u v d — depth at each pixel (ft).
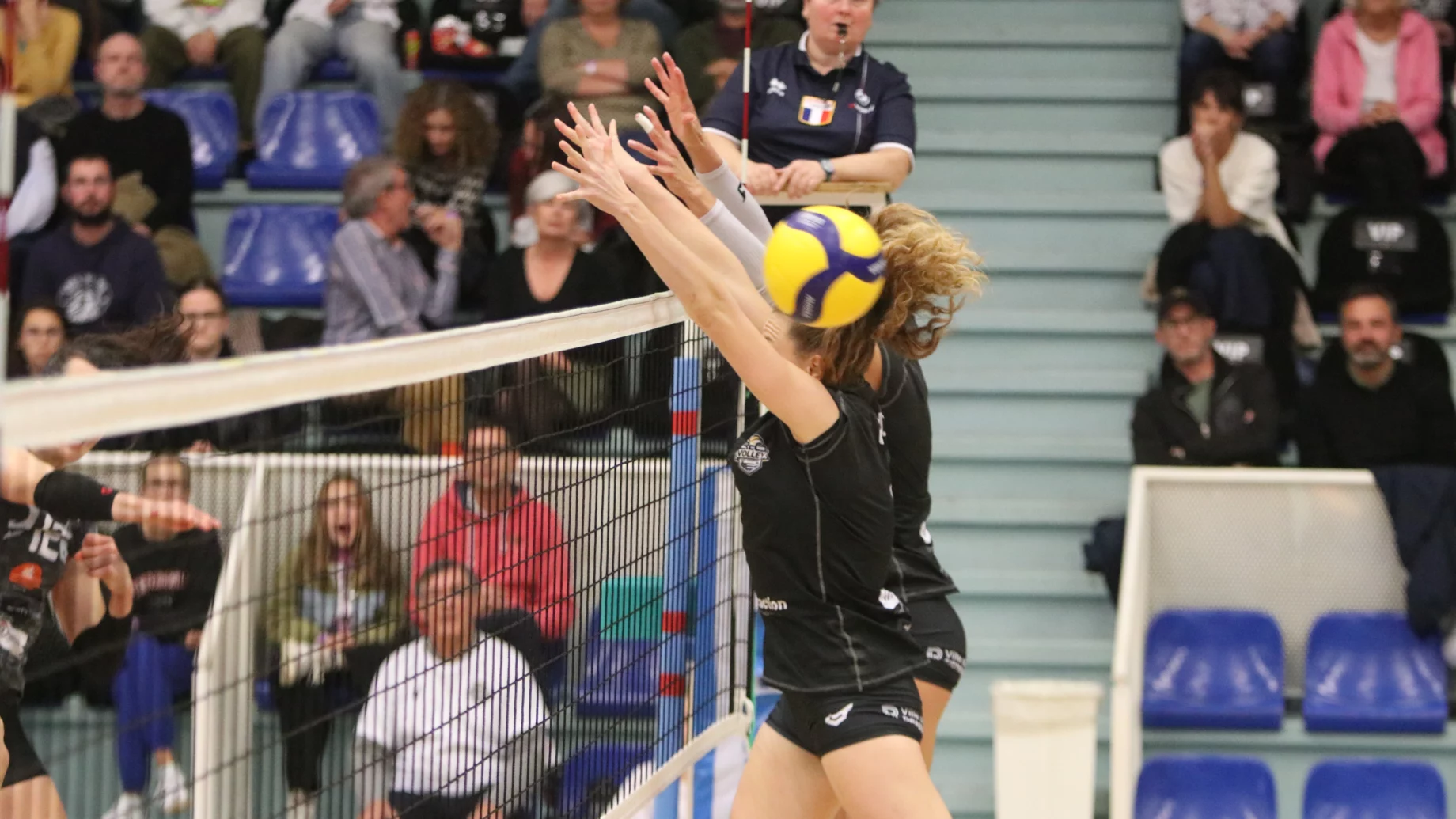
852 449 23.00
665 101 27.14
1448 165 60.80
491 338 23.27
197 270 56.85
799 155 35.32
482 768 26.03
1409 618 47.75
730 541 34.94
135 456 31.19
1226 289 54.49
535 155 55.11
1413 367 52.54
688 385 31.12
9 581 27.07
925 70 64.59
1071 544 52.54
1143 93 62.49
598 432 30.48
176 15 64.95
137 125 57.31
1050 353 56.59
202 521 25.39
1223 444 51.06
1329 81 60.85
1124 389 55.11
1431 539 47.60
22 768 26.99
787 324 24.00
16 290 53.21
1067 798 43.14
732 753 36.94
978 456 54.08
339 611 23.97
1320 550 48.88
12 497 25.21
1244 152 57.16
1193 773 47.06
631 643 30.89
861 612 24.08
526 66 59.47
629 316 27.71
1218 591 49.14
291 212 60.34
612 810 28.68
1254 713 47.91
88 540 27.73
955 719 48.91
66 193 53.11
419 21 65.31
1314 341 55.88
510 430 29.01
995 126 62.90
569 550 27.84
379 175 53.11
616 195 22.52
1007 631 51.42
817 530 23.36
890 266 23.36
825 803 26.05
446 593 25.35
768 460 23.53
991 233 59.41
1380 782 46.75
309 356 19.21
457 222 54.70
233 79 64.49
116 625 28.68
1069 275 58.13
